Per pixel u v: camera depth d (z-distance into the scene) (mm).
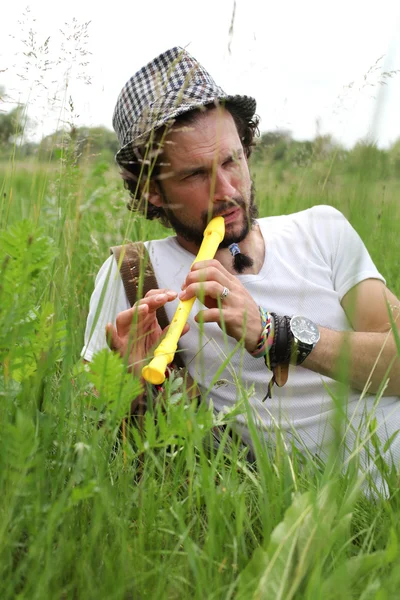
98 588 1235
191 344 2188
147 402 1875
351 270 2271
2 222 1930
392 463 1703
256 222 2297
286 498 1467
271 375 2164
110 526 1376
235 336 1990
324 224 2346
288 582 1245
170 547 1412
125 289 2223
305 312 2236
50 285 1892
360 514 1594
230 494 1491
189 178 2113
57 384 1720
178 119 2070
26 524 1312
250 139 2584
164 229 3473
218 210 2125
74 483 1408
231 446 1814
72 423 1524
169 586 1251
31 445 1255
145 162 1761
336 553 1363
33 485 1317
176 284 2258
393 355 2082
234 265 2217
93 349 2141
